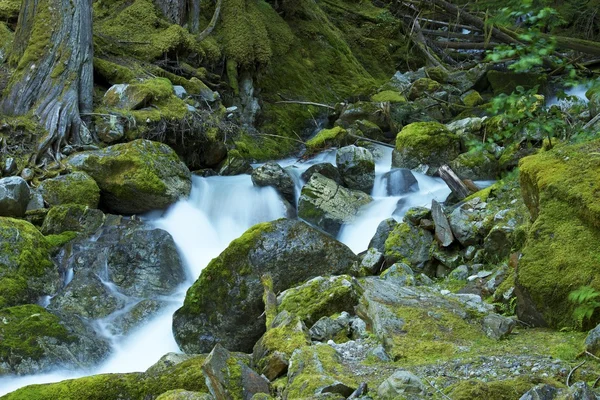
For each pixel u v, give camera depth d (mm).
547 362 4375
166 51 13984
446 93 15422
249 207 10602
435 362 4680
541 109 7266
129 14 14508
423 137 11508
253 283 7023
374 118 14156
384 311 5574
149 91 11898
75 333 7207
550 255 5547
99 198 10203
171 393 4738
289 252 7191
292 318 5762
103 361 7156
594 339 4484
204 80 14234
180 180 10617
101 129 11430
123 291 8297
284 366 5094
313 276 7227
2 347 6715
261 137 14633
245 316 6973
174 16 15008
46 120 11125
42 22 12008
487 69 16484
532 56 5449
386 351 5141
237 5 15898
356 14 20609
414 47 20203
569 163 5945
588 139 7273
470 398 3850
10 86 11602
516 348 4887
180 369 5406
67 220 9359
